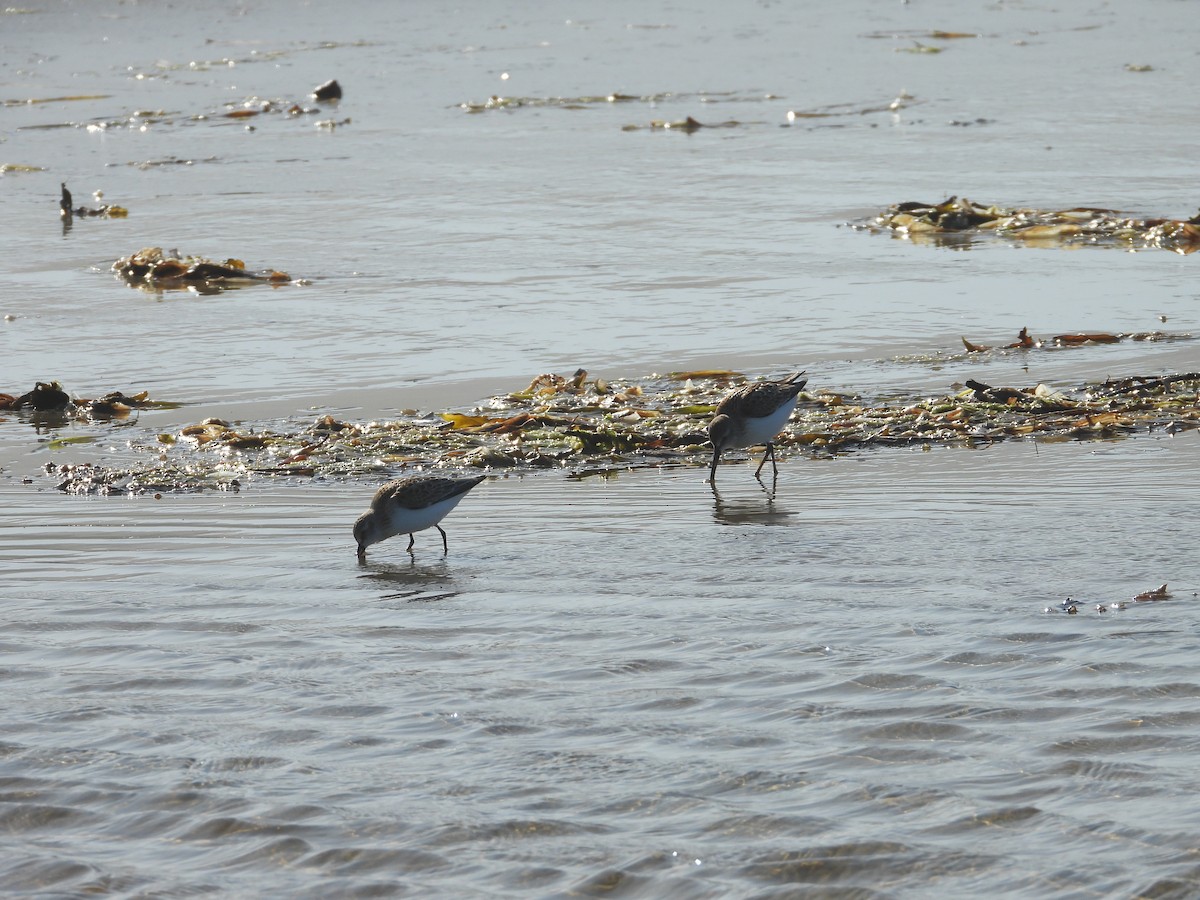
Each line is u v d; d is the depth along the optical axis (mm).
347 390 20609
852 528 13578
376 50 65375
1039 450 16641
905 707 8914
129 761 8516
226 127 47750
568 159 40281
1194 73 53250
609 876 7074
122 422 19344
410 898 6949
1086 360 20953
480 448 17406
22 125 48688
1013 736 8422
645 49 63969
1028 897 6723
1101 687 9094
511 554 13102
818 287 26078
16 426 19250
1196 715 8594
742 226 31453
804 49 62969
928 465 16219
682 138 43344
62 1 78125
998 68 56406
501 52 63969
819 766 8148
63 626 11125
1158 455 16141
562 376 20891
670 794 7883
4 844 7582
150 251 28938
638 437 17750
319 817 7762
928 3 78500
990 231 30625
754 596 11398
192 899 7004
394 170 39375
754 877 7012
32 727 9047
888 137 42656
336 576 12555
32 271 28859
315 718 9094
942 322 23516
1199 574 11523
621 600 11453
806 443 17469
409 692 9500
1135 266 27109
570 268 27969
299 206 34875
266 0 81000
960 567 12000
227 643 10648
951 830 7355
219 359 22422
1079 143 40719
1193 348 21406
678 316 24281
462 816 7715
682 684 9469
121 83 57344
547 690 9453
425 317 24641
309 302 25875
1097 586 11273
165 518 14836
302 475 16625
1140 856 7004
